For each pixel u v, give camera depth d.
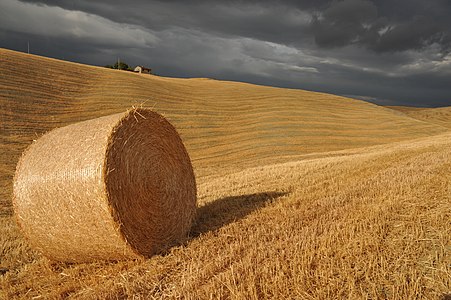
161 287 5.10
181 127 34.66
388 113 55.00
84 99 34.88
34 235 6.44
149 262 6.18
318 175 12.53
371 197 8.45
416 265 5.14
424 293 4.46
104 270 6.01
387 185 9.55
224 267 5.41
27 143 23.58
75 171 6.10
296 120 41.34
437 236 5.96
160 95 41.97
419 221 6.46
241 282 4.84
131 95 38.38
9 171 18.41
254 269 5.18
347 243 5.75
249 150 30.45
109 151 6.15
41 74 37.09
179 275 5.38
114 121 6.52
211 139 33.00
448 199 7.64
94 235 6.19
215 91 53.22
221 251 6.04
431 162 12.90
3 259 6.68
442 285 4.58
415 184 9.23
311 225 6.81
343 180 11.16
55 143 6.61
